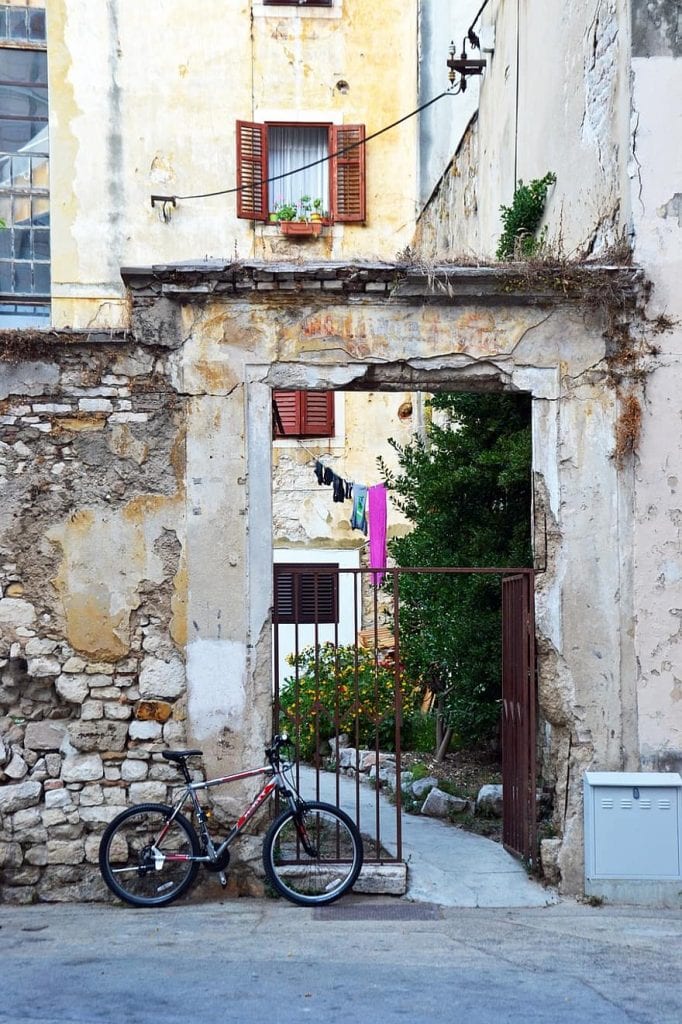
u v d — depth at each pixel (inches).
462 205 568.7
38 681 295.7
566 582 300.7
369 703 485.7
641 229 306.7
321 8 681.6
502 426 394.9
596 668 299.4
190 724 294.8
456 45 617.3
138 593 297.0
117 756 294.2
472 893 292.0
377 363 302.0
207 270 294.4
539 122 407.5
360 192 676.7
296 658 298.8
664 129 309.7
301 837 291.4
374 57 683.4
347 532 641.6
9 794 292.0
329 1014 200.8
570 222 364.5
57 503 297.9
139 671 296.0
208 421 299.4
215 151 675.4
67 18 676.1
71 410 299.1
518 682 311.4
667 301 304.7
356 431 651.5
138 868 284.7
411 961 235.0
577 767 298.5
